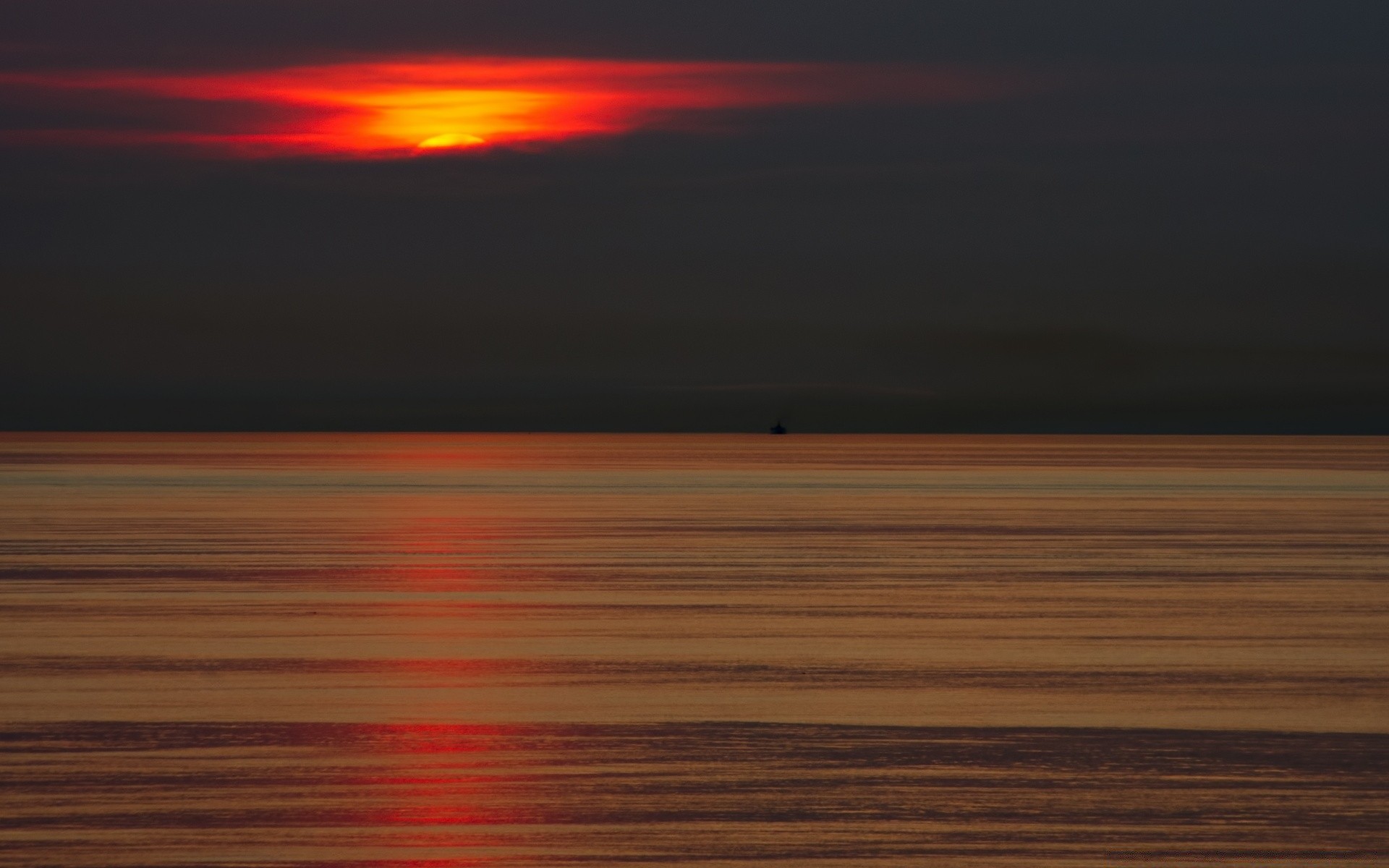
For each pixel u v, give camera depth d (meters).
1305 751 55.03
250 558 126.94
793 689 66.12
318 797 48.94
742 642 79.31
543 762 53.44
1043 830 46.16
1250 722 59.62
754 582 109.25
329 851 43.88
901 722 59.69
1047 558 129.62
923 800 49.09
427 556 130.12
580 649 77.12
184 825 46.00
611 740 56.56
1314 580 111.38
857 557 130.00
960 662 73.25
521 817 47.06
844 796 49.53
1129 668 71.44
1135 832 45.94
